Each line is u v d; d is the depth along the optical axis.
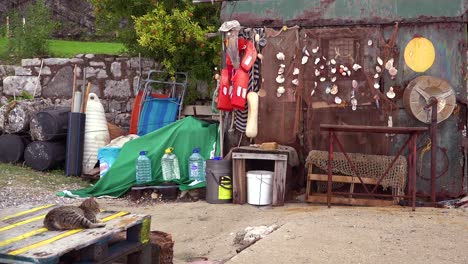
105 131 11.04
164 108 11.55
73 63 12.22
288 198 8.95
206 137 9.78
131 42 12.34
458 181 8.66
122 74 12.24
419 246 5.73
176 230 7.34
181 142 9.60
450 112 8.53
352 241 5.89
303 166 9.30
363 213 7.42
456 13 8.66
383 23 8.90
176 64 11.95
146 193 9.23
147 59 12.25
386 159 8.54
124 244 4.71
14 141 10.99
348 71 9.02
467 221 6.89
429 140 8.70
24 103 11.23
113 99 12.25
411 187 8.48
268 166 9.27
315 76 9.17
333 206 8.36
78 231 4.37
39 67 12.34
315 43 9.16
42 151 10.73
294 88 9.25
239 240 6.61
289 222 6.78
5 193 8.98
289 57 9.25
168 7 11.90
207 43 11.70
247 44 9.24
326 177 8.58
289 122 9.29
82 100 11.12
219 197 8.73
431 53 8.77
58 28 22.61
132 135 10.66
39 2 15.08
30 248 3.91
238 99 9.12
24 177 10.09
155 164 9.46
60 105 12.21
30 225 4.55
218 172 8.73
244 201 8.67
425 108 8.58
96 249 4.21
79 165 10.66
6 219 4.75
